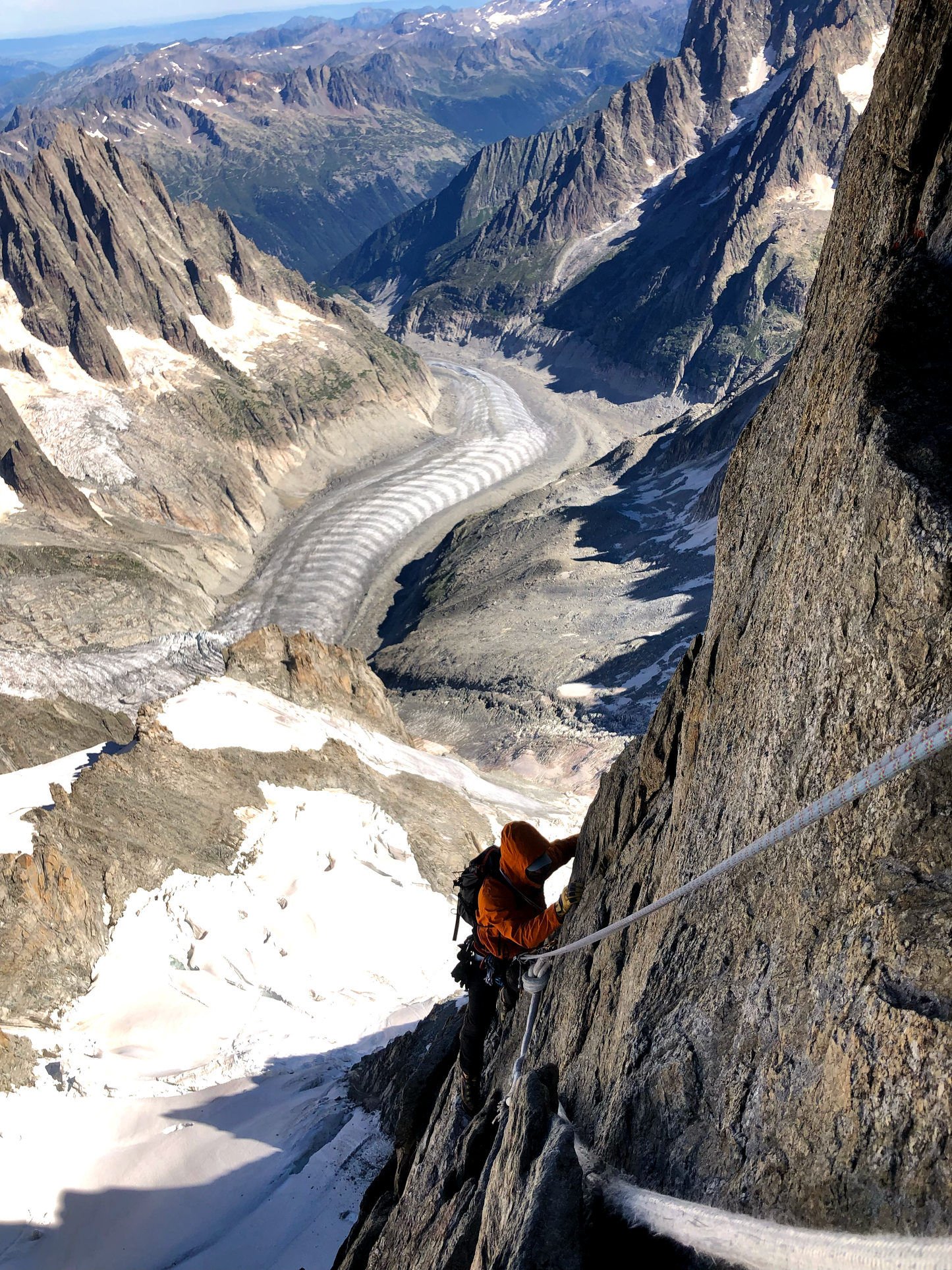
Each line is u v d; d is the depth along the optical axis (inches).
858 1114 87.7
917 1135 77.5
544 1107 161.2
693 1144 129.3
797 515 161.8
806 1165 95.0
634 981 191.0
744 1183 108.2
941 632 96.0
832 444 138.9
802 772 131.0
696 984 153.8
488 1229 160.9
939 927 86.2
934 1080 77.1
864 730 112.2
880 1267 66.1
